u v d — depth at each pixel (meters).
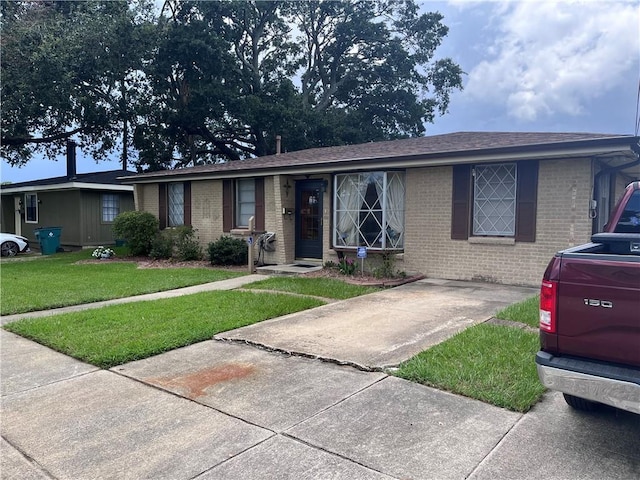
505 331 5.36
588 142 7.34
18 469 2.88
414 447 3.00
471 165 9.09
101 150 25.70
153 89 23.97
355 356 4.71
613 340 2.70
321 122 26.94
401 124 31.02
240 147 28.91
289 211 12.21
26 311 7.23
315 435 3.19
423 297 7.64
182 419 3.48
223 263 12.60
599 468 2.74
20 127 20.20
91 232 18.56
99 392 4.04
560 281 2.91
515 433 3.16
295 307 7.00
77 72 20.05
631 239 3.38
